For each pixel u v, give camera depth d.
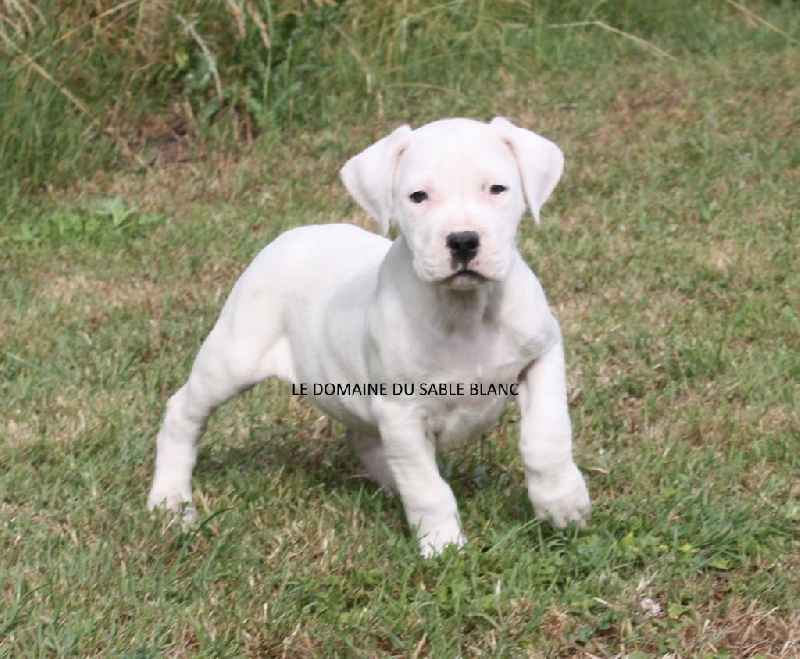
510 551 5.18
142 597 5.04
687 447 6.21
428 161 4.86
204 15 11.70
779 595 4.91
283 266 5.77
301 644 4.73
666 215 9.59
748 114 11.59
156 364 7.53
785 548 5.28
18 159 10.58
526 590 4.94
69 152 10.91
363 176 5.11
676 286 8.35
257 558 5.28
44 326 8.15
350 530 5.54
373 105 12.01
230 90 11.69
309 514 5.72
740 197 9.75
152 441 6.59
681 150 10.85
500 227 4.82
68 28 11.28
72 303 8.54
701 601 4.91
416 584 5.08
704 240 9.06
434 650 4.61
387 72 12.30
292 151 11.30
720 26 14.26
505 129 5.06
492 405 5.19
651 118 11.62
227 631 4.77
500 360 5.04
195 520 5.80
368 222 9.77
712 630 4.73
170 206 10.37
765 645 4.67
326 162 11.01
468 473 6.12
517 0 13.67
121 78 11.53
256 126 11.72
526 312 5.03
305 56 12.03
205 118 11.50
